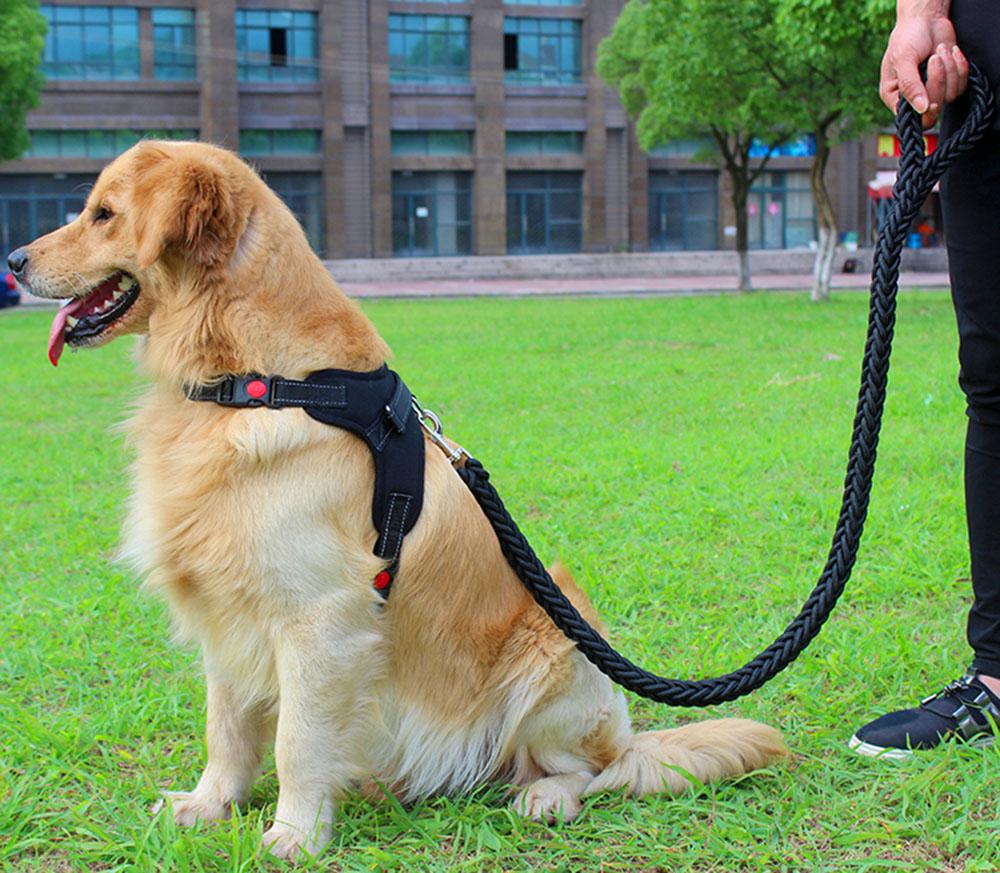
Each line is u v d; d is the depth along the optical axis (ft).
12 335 65.05
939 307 66.44
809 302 77.46
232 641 8.82
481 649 9.39
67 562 17.12
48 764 10.12
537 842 8.73
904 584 14.65
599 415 30.37
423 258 139.64
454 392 35.22
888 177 147.02
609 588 15.07
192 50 131.03
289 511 8.41
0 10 88.99
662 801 9.32
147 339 9.53
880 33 56.65
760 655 9.65
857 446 9.56
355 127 134.31
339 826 9.00
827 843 8.52
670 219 147.13
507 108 139.74
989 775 9.22
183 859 8.22
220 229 8.66
